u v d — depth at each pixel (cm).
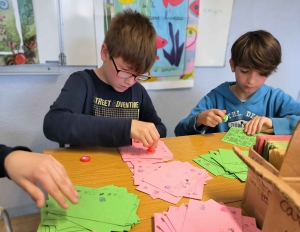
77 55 111
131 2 113
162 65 128
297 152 34
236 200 50
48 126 67
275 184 30
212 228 41
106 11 110
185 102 142
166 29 123
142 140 64
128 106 94
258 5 138
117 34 80
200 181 55
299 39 155
